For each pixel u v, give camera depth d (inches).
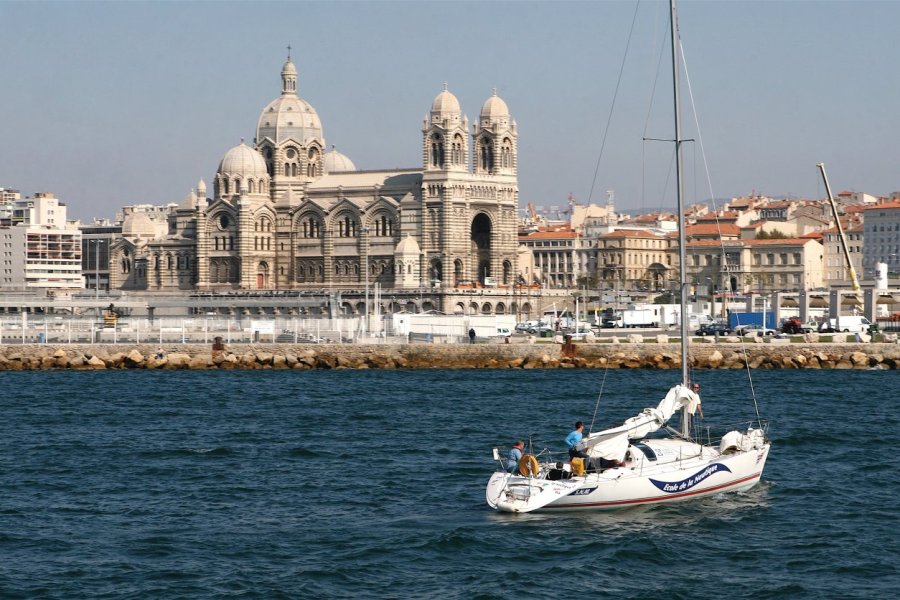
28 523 3427.7
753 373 7480.3
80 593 2834.6
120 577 2942.9
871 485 3850.9
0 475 4084.6
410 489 3828.7
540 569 2994.6
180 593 2829.7
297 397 6304.1
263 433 4963.1
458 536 3211.1
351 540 3233.3
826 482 3878.0
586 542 3189.0
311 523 3417.8
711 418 5349.4
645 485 3447.3
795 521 3408.0
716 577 2957.7
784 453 4394.7
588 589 2864.2
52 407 5890.8
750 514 3469.5
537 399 6141.7
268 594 2819.9
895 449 4475.9
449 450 4517.7
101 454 4473.4
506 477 3479.3
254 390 6688.0
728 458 3624.5
